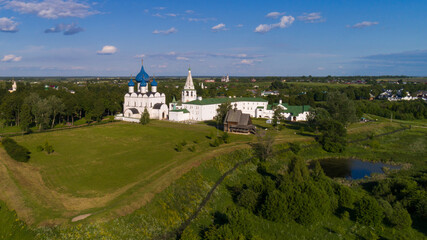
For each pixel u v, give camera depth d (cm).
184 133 12925
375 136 14675
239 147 10419
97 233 4741
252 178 8469
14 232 4631
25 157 8050
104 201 5709
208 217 6069
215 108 18000
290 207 6025
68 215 5078
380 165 10406
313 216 5916
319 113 13825
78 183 6688
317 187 6531
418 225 6028
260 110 19062
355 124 17088
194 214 6059
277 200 6056
